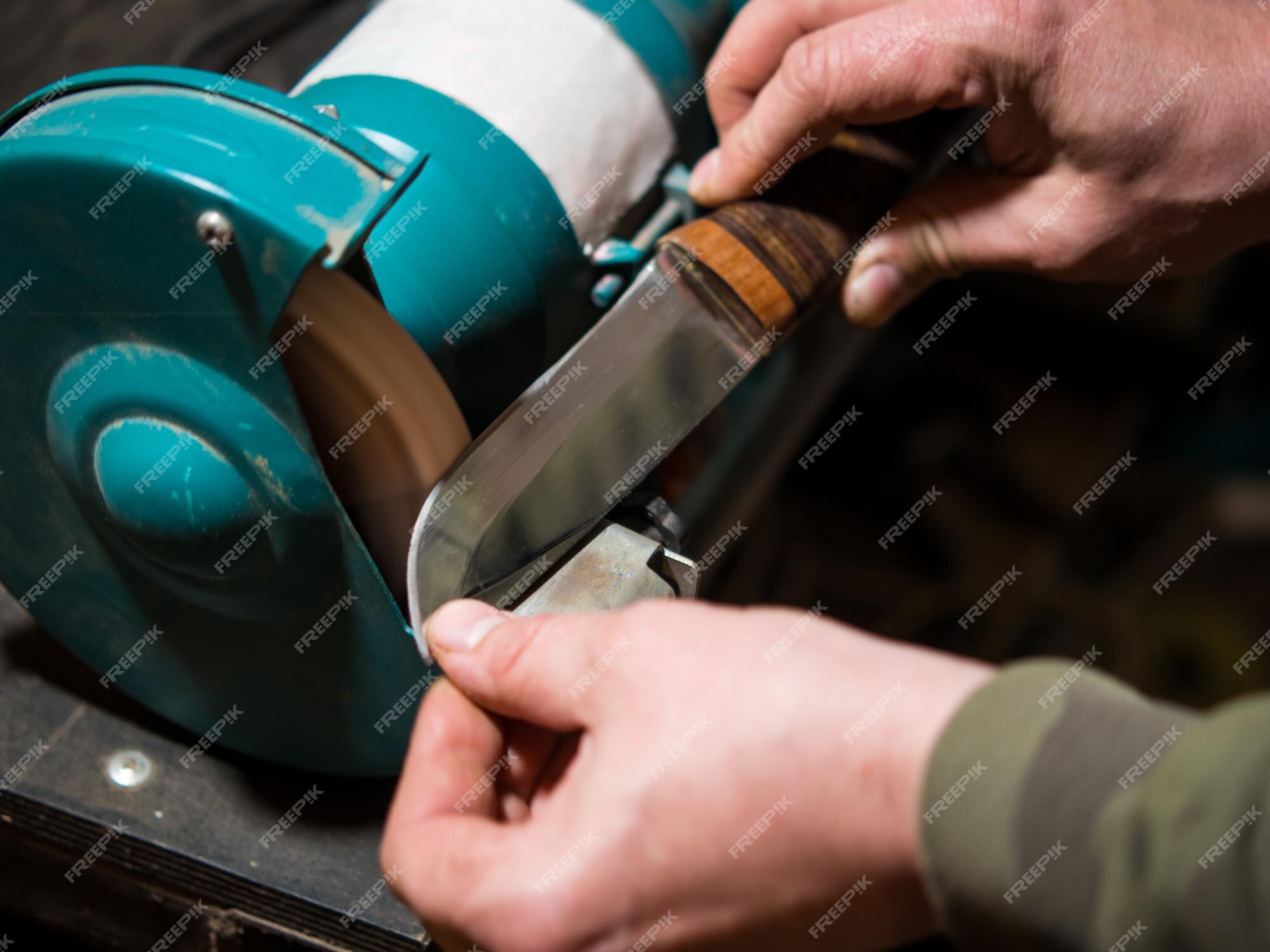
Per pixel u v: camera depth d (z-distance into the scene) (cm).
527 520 50
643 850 38
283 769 62
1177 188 65
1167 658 121
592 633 41
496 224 56
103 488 48
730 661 38
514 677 42
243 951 60
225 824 59
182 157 40
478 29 61
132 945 64
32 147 41
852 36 59
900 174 65
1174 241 68
